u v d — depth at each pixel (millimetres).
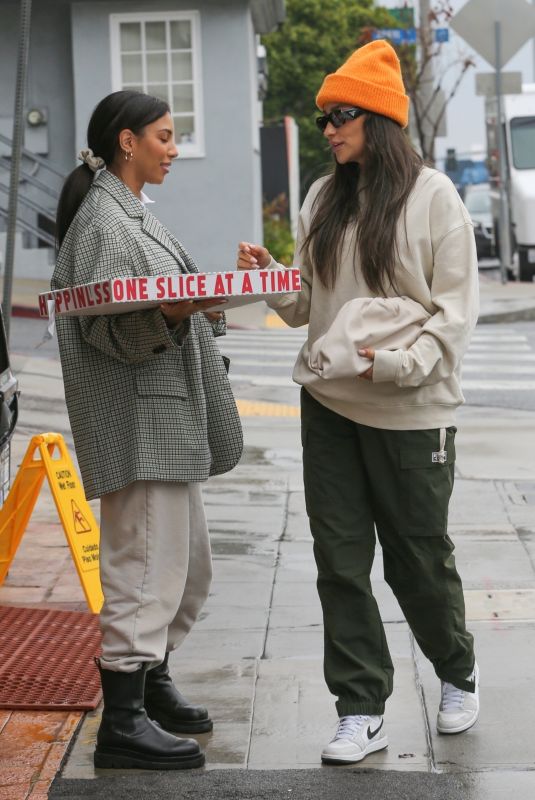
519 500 8836
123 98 4680
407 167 4586
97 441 4613
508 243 25312
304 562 7336
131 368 4578
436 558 4734
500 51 23203
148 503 4621
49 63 23453
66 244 4648
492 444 11008
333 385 4645
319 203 4754
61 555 7551
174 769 4637
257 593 6727
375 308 4539
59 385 13617
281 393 13750
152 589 4645
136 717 4656
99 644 6023
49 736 4965
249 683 5453
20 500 6590
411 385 4531
